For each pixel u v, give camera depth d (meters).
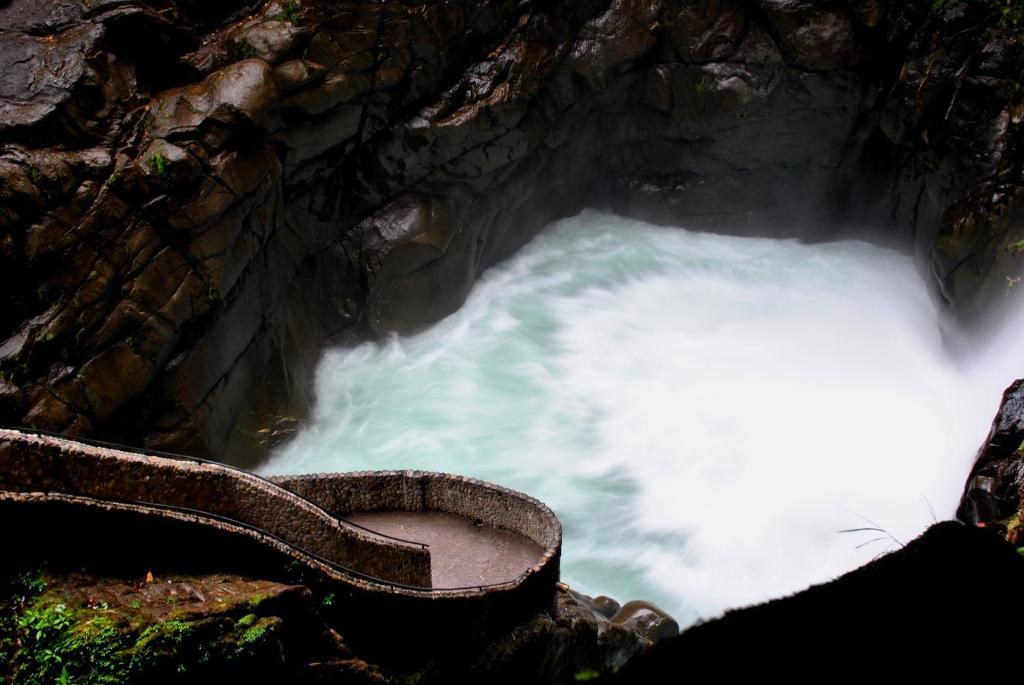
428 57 24.89
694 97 29.39
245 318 21.19
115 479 10.28
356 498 15.27
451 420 23.88
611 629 14.90
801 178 30.70
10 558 9.83
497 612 13.16
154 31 20.48
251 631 9.95
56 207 18.03
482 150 25.98
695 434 23.30
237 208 20.22
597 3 28.06
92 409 17.92
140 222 18.77
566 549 20.23
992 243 22.86
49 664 9.22
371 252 25.20
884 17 27.12
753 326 28.02
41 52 19.12
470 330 27.25
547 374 25.59
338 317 25.59
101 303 18.19
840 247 31.58
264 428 22.06
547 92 27.56
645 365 26.08
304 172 23.14
